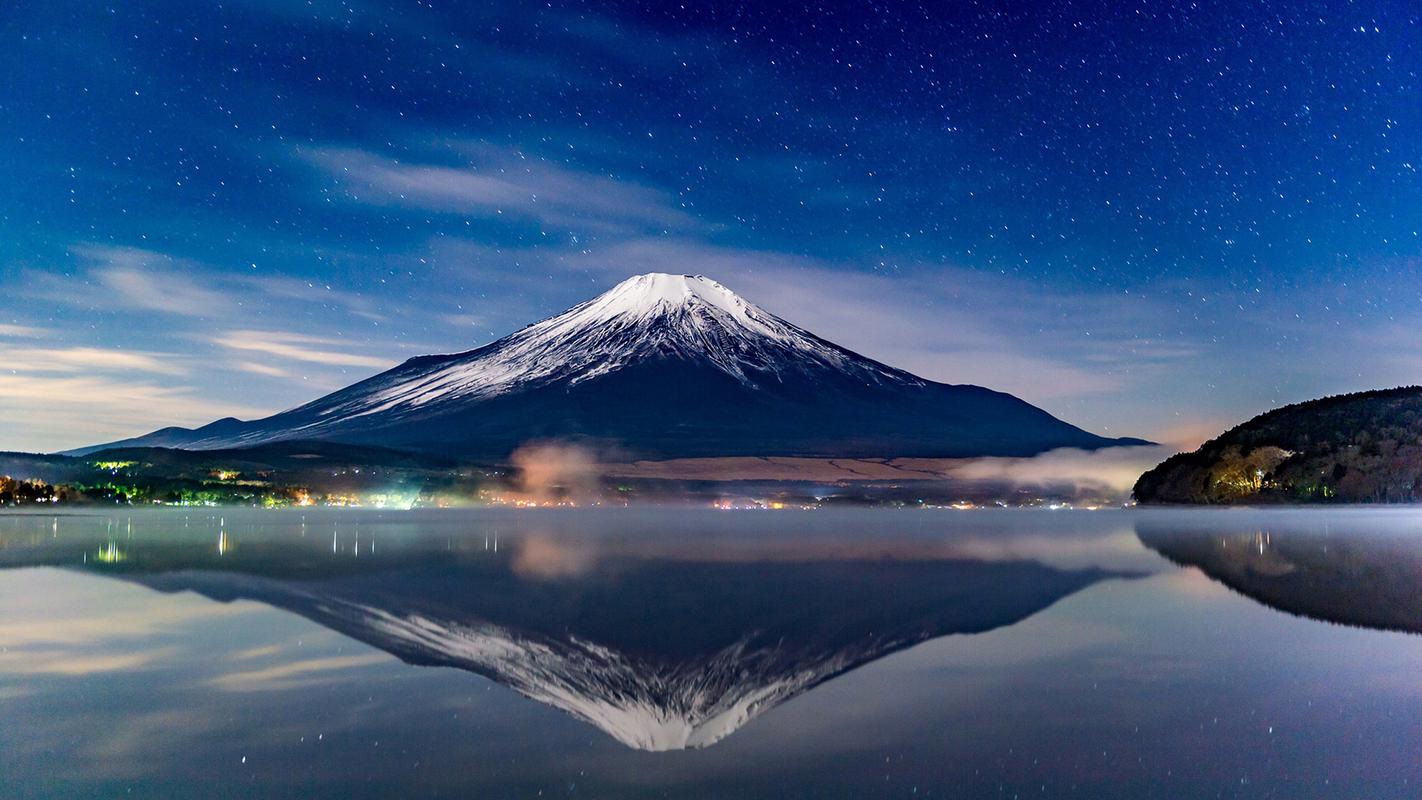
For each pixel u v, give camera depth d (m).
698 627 24.53
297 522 86.06
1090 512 116.88
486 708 16.66
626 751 14.47
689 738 15.09
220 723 15.56
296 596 29.98
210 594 30.45
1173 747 14.52
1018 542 54.16
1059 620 25.45
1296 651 21.25
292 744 14.56
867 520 93.44
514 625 24.70
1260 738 14.92
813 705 16.95
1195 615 26.25
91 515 102.31
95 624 24.61
